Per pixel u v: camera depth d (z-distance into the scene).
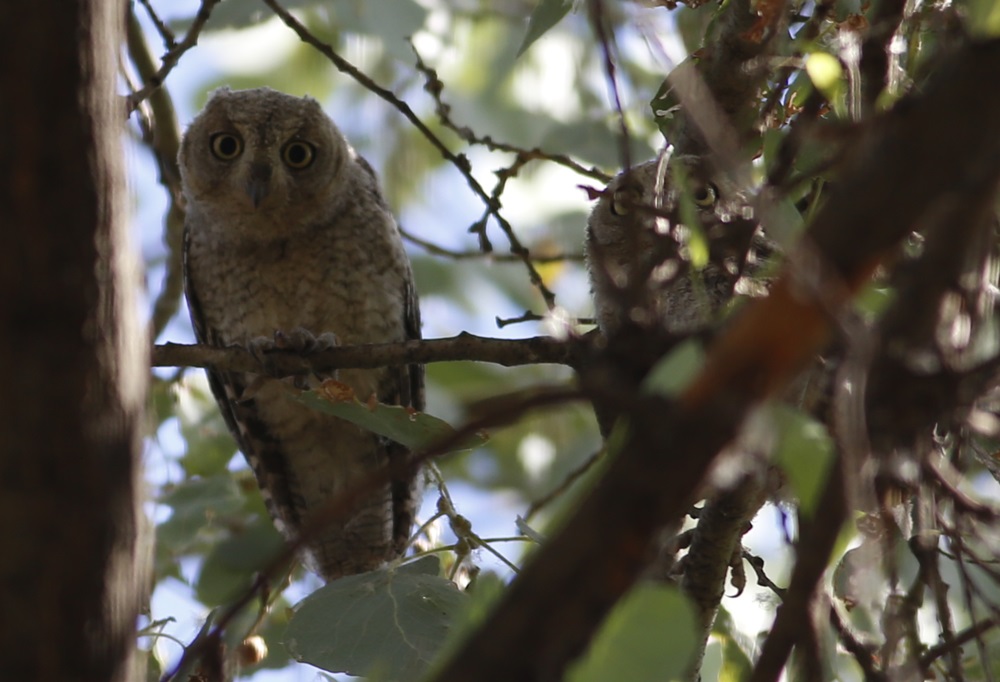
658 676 3.19
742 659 5.15
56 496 3.39
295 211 5.30
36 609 3.38
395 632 5.10
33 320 3.36
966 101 2.79
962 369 3.54
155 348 5.20
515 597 2.86
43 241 3.35
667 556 5.12
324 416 5.30
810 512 3.35
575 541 2.82
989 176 2.99
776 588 5.14
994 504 5.08
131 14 5.25
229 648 5.16
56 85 3.33
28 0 3.30
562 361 5.15
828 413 4.67
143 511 3.72
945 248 3.18
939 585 5.03
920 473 4.67
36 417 3.37
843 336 2.95
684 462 2.77
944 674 5.07
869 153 2.94
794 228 4.39
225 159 5.30
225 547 5.26
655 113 5.12
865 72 5.05
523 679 2.82
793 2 5.10
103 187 3.43
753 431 3.05
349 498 3.29
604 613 2.83
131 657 3.56
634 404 2.85
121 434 3.49
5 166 3.32
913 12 5.06
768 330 2.73
